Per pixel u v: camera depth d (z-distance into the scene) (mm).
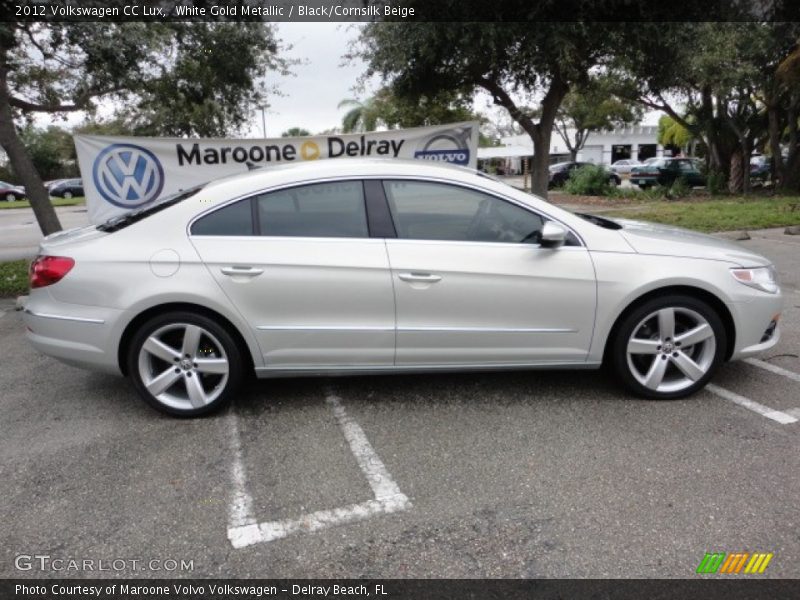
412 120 13227
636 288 3723
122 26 7875
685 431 3535
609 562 2477
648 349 3871
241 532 2721
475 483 3066
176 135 13117
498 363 3859
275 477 3160
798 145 19438
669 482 3018
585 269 3725
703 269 3771
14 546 2658
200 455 3396
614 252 3770
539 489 2998
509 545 2596
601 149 51156
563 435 3531
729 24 10125
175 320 3660
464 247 3717
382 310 3695
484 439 3512
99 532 2740
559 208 3859
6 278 8375
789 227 11297
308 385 4340
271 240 3662
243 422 3793
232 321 3635
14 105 9258
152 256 3615
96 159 8109
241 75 10469
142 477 3182
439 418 3789
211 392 3850
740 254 3963
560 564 2473
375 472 3188
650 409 3838
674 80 9336
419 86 9781
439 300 3695
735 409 3807
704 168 23656
